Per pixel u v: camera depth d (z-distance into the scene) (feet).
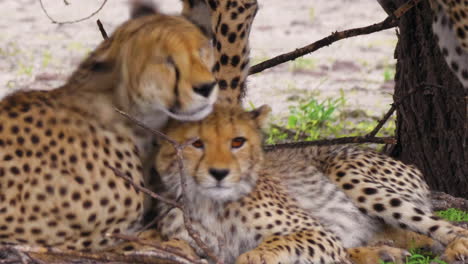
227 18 33.09
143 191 26.68
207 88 26.76
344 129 55.98
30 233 27.66
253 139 29.96
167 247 26.09
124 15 96.17
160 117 29.22
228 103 32.42
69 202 27.66
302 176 33.91
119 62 28.27
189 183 29.32
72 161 27.78
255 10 33.86
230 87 33.50
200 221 29.96
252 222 30.27
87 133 28.25
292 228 30.76
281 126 56.13
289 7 104.22
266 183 31.73
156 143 30.01
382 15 99.19
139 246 28.55
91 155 28.07
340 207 34.09
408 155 43.50
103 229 28.55
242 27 33.35
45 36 85.81
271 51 81.46
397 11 36.37
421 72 42.37
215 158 28.76
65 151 27.78
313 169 34.53
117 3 101.81
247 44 33.81
